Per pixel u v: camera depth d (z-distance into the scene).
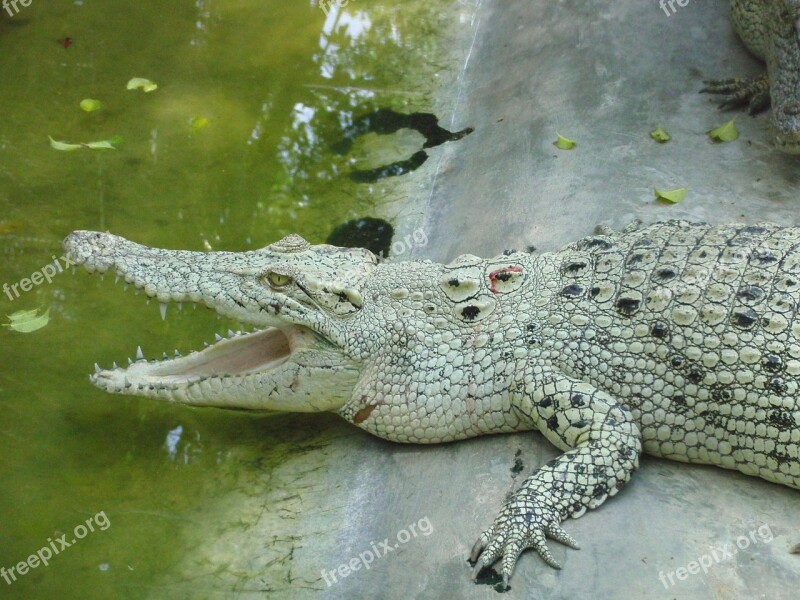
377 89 3.54
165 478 2.81
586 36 3.45
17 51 3.62
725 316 2.65
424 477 2.75
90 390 2.93
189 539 2.72
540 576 2.57
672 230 2.80
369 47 3.65
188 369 2.86
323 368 2.80
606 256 2.77
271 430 2.89
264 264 2.82
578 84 3.35
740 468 2.66
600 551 2.59
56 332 3.01
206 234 3.18
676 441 2.68
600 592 2.54
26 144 3.37
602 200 3.07
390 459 2.80
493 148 3.30
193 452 2.85
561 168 3.17
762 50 3.26
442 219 3.20
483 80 3.52
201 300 2.83
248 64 3.61
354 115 3.47
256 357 2.87
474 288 2.78
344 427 2.88
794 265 2.68
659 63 3.36
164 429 2.89
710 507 2.63
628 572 2.56
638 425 2.69
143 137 3.40
